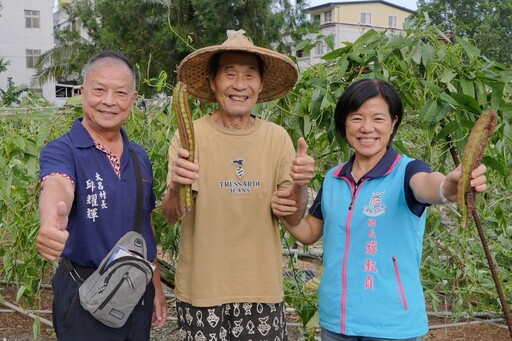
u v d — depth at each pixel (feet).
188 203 6.48
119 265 6.72
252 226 7.47
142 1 45.83
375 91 6.97
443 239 12.05
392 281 6.75
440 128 10.71
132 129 10.90
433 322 13.94
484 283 13.25
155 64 47.06
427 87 9.14
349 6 93.30
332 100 9.53
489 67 9.84
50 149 6.78
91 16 55.21
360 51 10.02
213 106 10.87
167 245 11.05
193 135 6.43
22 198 11.95
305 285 11.82
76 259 6.95
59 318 7.11
